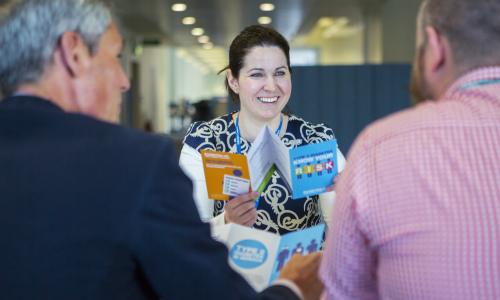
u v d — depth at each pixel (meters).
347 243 0.90
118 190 0.78
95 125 0.84
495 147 0.81
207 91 29.27
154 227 0.77
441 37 0.85
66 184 0.79
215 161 1.37
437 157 0.82
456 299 0.80
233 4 8.34
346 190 0.89
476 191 0.80
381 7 8.33
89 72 0.87
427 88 0.90
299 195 1.41
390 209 0.83
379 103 6.22
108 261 0.77
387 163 0.85
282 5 8.55
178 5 8.48
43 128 0.83
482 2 0.82
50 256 0.77
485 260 0.79
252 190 1.43
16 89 0.86
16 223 0.78
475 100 0.84
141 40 12.90
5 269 0.78
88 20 0.86
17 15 0.84
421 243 0.81
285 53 1.65
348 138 6.24
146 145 0.82
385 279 0.86
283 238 1.11
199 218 0.84
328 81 6.20
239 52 1.64
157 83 16.61
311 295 1.02
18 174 0.80
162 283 0.79
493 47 0.82
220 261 0.84
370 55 9.05
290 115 1.75
